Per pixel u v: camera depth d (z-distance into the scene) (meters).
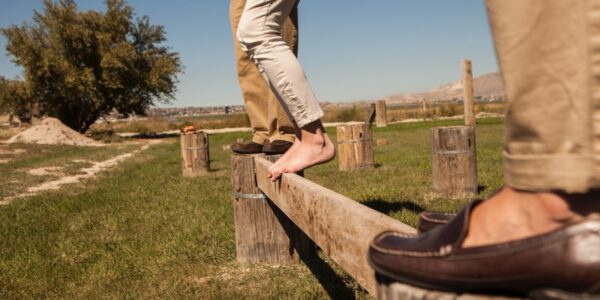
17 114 37.91
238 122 44.44
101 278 3.69
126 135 38.56
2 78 35.59
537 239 0.77
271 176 2.44
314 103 2.28
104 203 6.91
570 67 0.77
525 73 0.81
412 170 7.95
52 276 3.80
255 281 3.41
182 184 8.47
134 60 36.00
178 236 4.63
